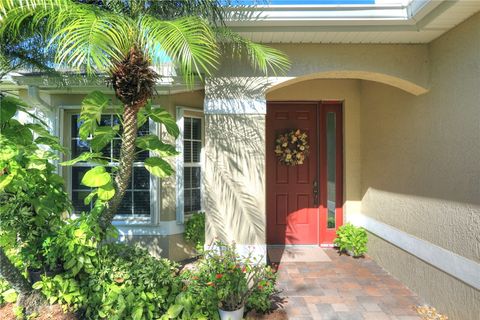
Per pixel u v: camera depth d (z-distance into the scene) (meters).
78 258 3.13
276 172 5.63
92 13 2.41
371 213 4.91
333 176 5.61
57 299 3.22
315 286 3.91
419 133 3.60
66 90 4.43
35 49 3.42
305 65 3.54
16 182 2.84
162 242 4.65
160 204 4.66
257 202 3.59
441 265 3.17
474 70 2.74
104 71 2.59
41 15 2.57
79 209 4.75
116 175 3.30
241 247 3.58
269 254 5.15
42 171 3.14
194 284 3.20
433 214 3.33
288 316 3.21
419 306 3.38
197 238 4.73
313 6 3.04
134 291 3.05
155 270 3.26
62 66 3.69
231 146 3.61
